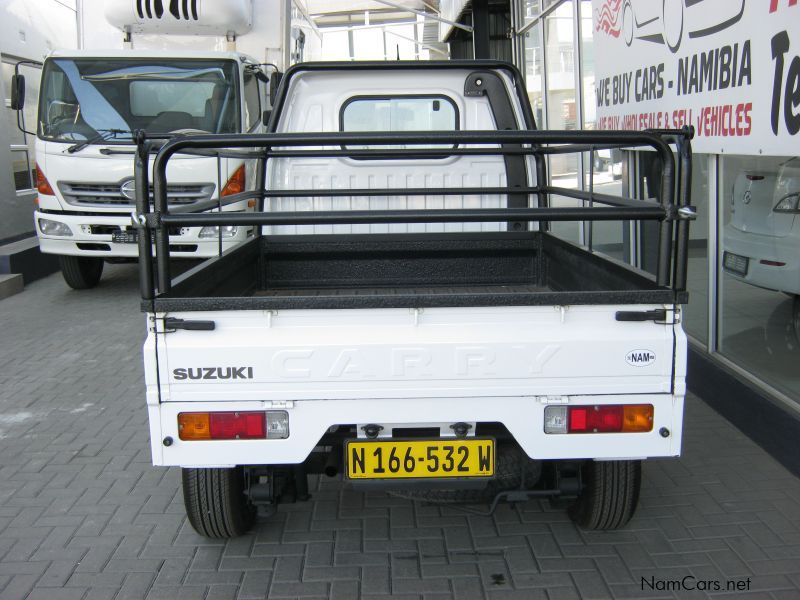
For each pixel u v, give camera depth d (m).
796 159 4.49
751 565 3.54
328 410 3.00
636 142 2.96
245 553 3.72
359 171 4.78
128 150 8.44
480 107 4.80
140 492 4.37
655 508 4.06
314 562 3.63
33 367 6.64
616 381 3.01
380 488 3.15
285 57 9.80
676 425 3.04
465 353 2.97
